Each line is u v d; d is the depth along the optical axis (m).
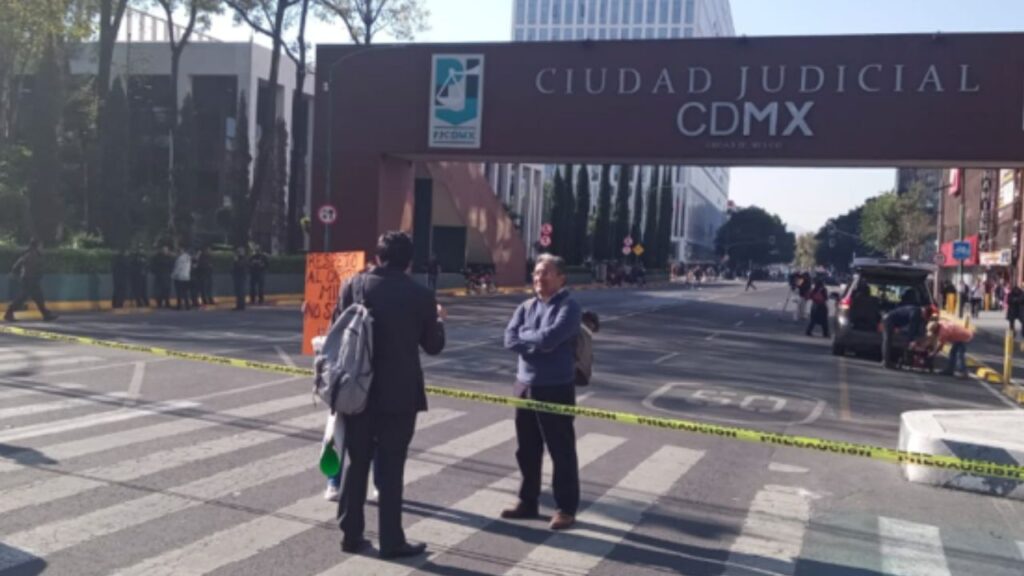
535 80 31.56
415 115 32.94
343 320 5.99
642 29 132.00
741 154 29.80
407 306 6.06
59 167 34.16
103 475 7.76
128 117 38.56
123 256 27.36
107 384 12.32
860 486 8.78
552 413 6.80
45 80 31.92
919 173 109.00
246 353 16.69
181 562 5.86
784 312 40.38
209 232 56.66
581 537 6.74
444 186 48.09
